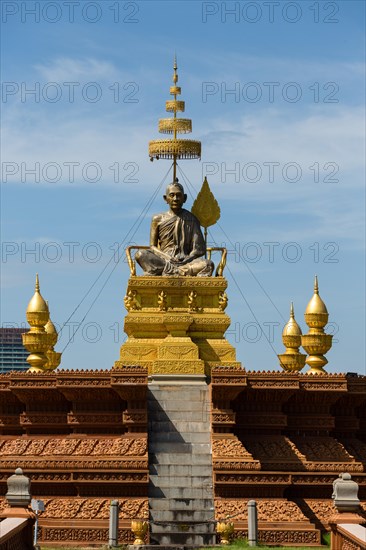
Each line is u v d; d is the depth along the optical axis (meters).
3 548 41.34
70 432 58.88
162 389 60.22
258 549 51.44
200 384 60.72
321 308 63.91
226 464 56.53
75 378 57.88
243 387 57.81
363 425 61.97
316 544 54.69
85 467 56.53
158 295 63.69
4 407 59.72
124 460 56.41
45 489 56.25
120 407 58.62
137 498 55.88
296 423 60.03
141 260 64.75
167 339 62.22
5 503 56.25
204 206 67.31
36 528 49.06
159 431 58.72
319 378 59.38
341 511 44.78
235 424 58.47
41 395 58.56
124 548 52.31
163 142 66.38
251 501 52.88
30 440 58.22
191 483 56.75
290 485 56.84
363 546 40.75
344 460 59.06
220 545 52.97
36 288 62.66
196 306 63.72
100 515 55.28
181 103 67.50
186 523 53.72
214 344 63.00
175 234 65.56
